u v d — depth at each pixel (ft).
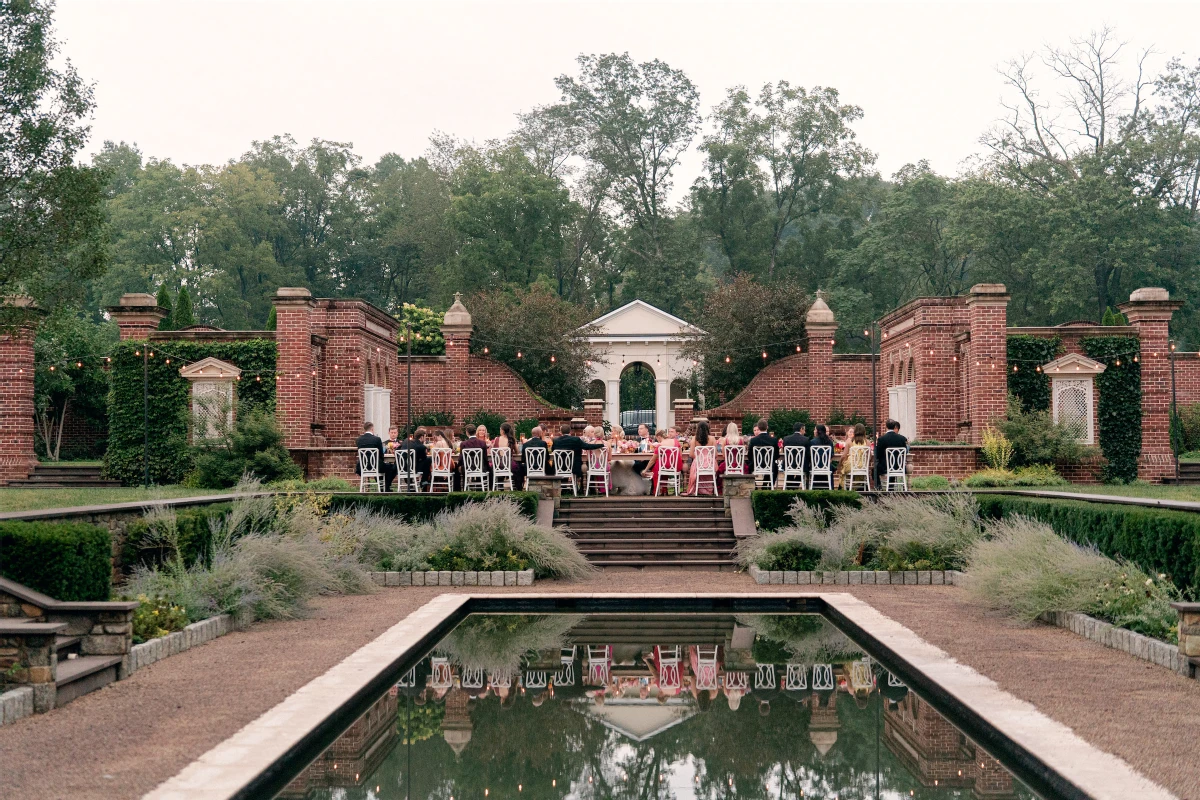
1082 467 79.15
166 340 83.92
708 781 22.53
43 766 20.51
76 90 68.49
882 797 21.20
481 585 50.42
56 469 84.58
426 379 111.04
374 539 51.96
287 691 27.32
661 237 194.08
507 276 177.06
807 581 50.47
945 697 27.25
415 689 31.30
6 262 67.26
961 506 52.95
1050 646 33.19
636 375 177.78
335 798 21.24
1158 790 18.33
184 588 36.52
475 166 189.88
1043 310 156.35
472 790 21.93
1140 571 35.27
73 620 28.96
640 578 52.85
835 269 184.03
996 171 160.04
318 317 90.99
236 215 199.82
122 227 187.93
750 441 63.77
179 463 80.79
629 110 193.47
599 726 27.09
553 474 67.51
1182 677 28.32
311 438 84.17
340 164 225.15
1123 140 149.18
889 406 104.37
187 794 18.57
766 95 190.49
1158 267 146.82
